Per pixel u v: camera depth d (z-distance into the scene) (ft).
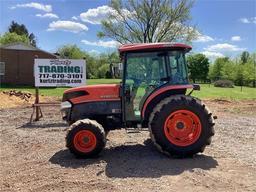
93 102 29.43
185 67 28.27
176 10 151.84
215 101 77.20
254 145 31.65
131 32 156.25
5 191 21.48
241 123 45.47
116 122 29.22
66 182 22.27
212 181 21.80
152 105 28.19
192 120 26.91
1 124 45.78
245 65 211.82
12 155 29.99
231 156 27.45
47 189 21.42
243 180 21.98
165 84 28.09
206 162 25.64
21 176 24.02
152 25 154.61
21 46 134.82
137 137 34.83
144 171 23.86
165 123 26.71
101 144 27.37
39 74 48.60
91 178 23.00
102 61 239.71
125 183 21.86
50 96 82.48
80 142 27.40
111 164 25.80
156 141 26.84
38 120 48.60
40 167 25.86
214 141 33.30
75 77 49.14
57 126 43.75
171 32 153.89
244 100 81.71
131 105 28.81
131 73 28.53
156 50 28.19
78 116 29.55
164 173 23.35
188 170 23.79
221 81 158.10
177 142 26.78
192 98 27.12
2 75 134.41
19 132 39.93
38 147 32.22
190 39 153.48
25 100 71.51
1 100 67.46
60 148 31.45
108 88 29.35
